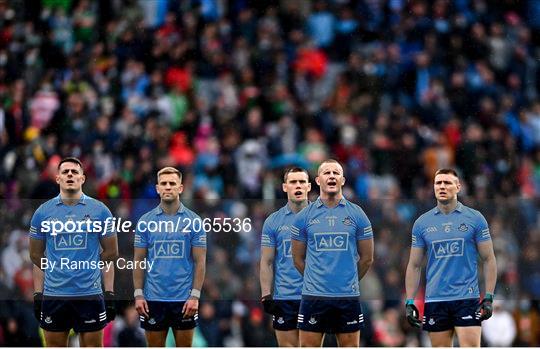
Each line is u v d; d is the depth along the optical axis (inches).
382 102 2368.4
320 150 2198.6
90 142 2170.3
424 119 2325.3
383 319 1752.0
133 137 2182.6
